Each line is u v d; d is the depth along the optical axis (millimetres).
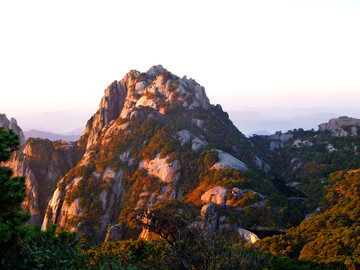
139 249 33906
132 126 184750
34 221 162625
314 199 122562
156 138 168625
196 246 19891
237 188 113375
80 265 17734
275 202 104938
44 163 198000
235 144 178750
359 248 48562
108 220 145125
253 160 175750
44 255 16312
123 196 151750
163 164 152375
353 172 127562
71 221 141875
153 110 198625
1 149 21516
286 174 181625
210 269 18453
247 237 87125
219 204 108688
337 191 112938
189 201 120000
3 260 16641
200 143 162625
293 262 32312
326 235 60406
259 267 19812
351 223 73625
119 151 170875
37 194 176500
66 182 160875
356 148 183250
